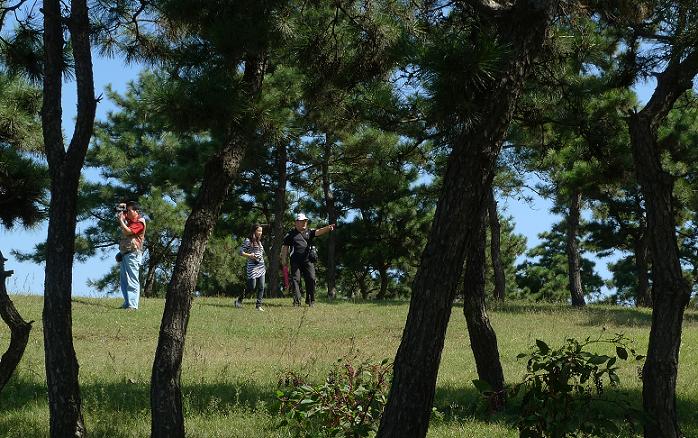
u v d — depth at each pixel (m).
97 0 8.63
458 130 6.11
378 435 5.92
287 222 43.44
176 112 7.36
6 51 8.87
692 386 12.21
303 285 44.25
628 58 9.92
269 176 37.78
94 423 9.20
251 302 24.73
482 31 6.28
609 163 12.68
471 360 14.76
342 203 43.38
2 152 12.23
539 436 5.96
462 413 9.98
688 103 10.93
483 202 6.07
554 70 11.13
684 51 7.42
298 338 17.58
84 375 12.16
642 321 22.14
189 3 7.92
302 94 8.91
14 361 8.23
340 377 8.23
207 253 43.19
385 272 47.69
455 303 28.11
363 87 9.52
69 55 8.32
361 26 8.49
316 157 32.41
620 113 12.09
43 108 7.57
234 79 7.82
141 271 47.47
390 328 19.41
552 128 12.96
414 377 5.85
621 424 8.78
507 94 6.06
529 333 17.86
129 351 14.81
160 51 8.99
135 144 42.38
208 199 7.82
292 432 8.50
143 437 8.62
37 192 12.49
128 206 20.52
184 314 7.66
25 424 9.14
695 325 22.75
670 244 7.00
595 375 5.96
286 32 8.02
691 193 27.58
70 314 7.43
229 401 10.50
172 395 7.51
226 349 15.62
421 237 44.91
